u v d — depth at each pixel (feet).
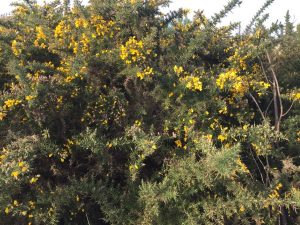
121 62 13.69
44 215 11.56
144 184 11.56
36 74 13.51
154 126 13.50
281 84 17.62
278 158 14.69
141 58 13.50
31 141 12.02
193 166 11.75
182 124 13.33
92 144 11.78
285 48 18.67
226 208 11.71
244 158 14.55
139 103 13.64
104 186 11.76
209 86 13.09
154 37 15.17
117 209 11.46
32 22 15.57
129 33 15.07
